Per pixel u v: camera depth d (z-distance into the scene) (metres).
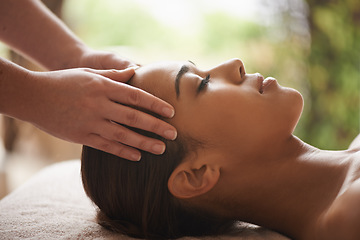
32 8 1.41
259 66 2.66
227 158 1.04
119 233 1.07
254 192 1.06
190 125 1.04
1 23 1.41
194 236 1.11
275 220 1.08
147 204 1.06
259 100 1.05
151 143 0.99
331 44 2.52
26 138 2.99
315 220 0.99
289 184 1.05
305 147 1.09
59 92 1.00
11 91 1.00
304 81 2.59
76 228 1.08
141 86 1.09
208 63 3.50
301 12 2.61
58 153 3.04
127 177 1.07
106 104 0.98
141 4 3.75
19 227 1.09
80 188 1.41
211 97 1.04
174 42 3.70
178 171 1.04
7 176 2.65
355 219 0.88
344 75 2.50
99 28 3.71
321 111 2.52
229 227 1.14
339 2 2.52
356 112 2.50
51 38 1.42
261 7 2.69
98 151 1.10
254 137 1.03
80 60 1.39
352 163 1.00
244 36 2.82
